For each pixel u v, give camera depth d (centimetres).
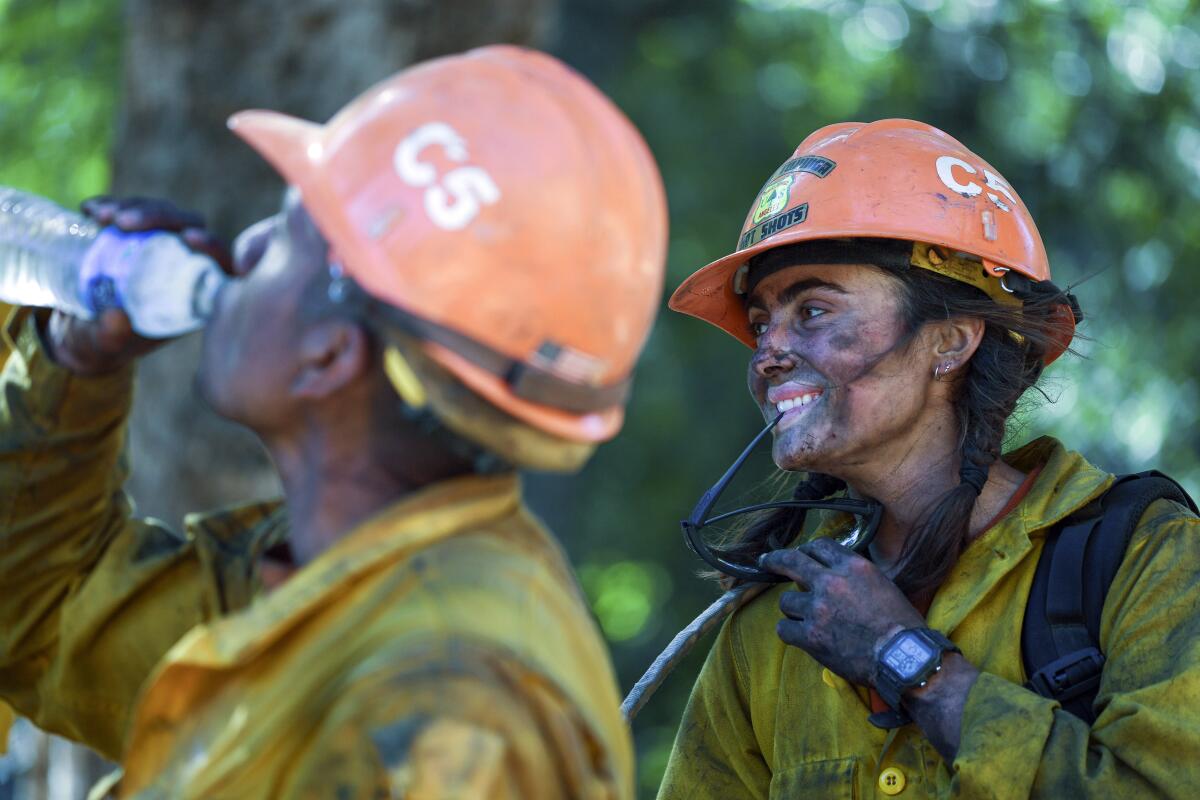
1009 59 1975
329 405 296
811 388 452
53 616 359
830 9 2331
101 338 331
